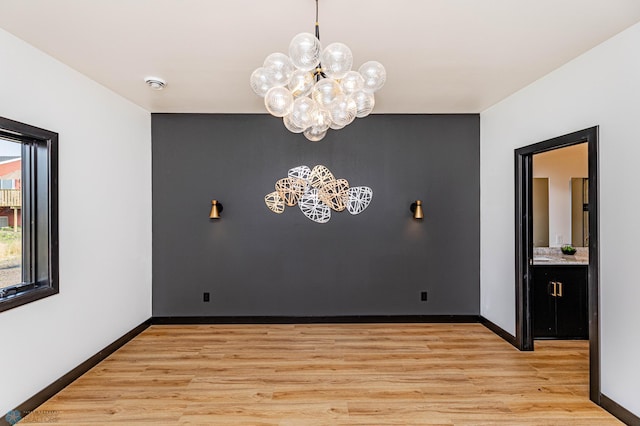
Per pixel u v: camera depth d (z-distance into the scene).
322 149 4.28
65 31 2.29
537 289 3.76
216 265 4.26
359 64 2.79
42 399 2.53
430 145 4.30
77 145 2.95
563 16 2.11
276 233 4.27
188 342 3.67
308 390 2.69
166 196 4.24
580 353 3.39
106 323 3.35
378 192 4.28
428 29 2.27
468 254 4.30
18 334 2.36
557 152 4.56
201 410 2.43
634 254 2.21
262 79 1.86
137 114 3.92
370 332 3.96
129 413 2.40
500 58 2.71
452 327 4.12
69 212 2.86
